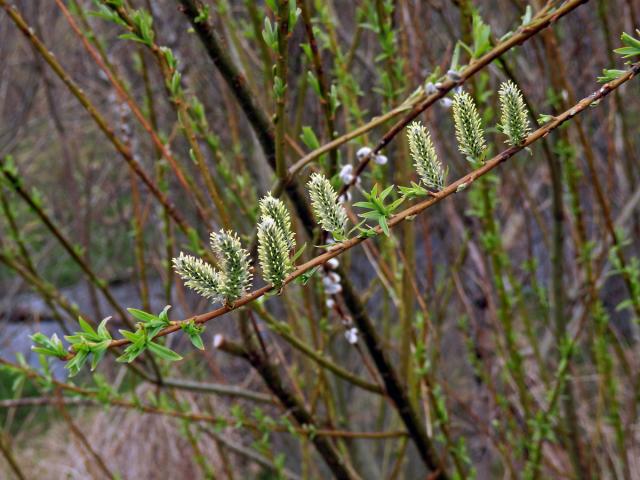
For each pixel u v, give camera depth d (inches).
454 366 169.3
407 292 86.1
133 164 72.5
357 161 105.5
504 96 37.9
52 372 80.3
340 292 70.4
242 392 97.8
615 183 151.7
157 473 168.6
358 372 174.9
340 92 78.6
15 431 213.8
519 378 99.2
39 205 86.0
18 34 194.9
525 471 98.9
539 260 159.2
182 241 158.7
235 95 62.7
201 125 80.2
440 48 124.0
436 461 86.7
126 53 151.8
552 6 54.7
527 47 116.8
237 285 34.4
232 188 82.5
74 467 175.8
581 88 124.9
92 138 229.9
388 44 74.4
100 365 170.9
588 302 100.9
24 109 206.1
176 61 62.7
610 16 127.6
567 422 116.2
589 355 145.5
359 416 176.6
